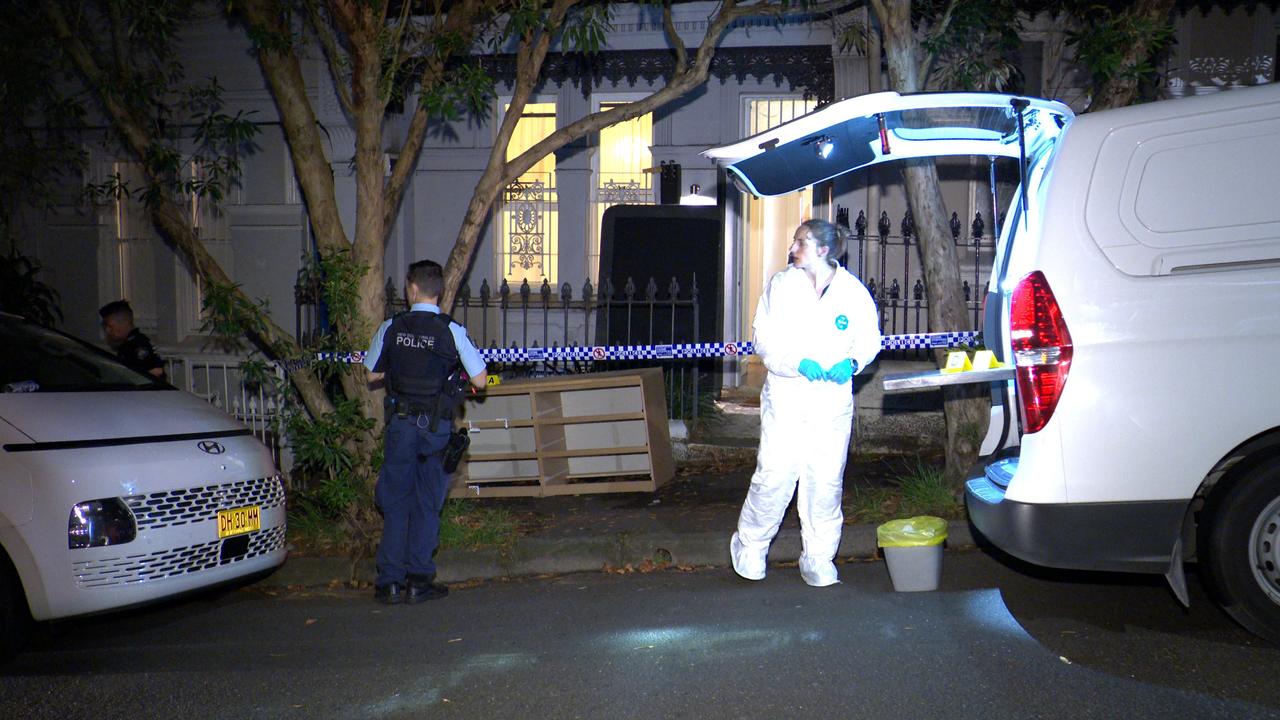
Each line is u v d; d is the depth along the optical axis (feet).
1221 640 15.62
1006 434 17.28
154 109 34.37
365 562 21.70
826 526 19.03
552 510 24.56
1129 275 15.03
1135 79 22.67
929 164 23.79
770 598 18.65
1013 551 15.51
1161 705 13.50
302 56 33.40
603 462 26.18
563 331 35.50
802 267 18.61
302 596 20.97
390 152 34.50
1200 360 14.79
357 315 23.41
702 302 32.14
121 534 17.22
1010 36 26.43
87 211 36.94
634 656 16.05
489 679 15.39
